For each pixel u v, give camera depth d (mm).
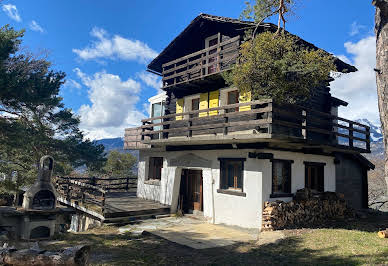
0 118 14406
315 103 14125
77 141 19969
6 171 18188
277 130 11758
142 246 9023
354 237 9133
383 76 6078
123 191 22422
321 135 14078
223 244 9219
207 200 13172
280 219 11031
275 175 11945
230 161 12508
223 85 13680
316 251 7828
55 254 4086
